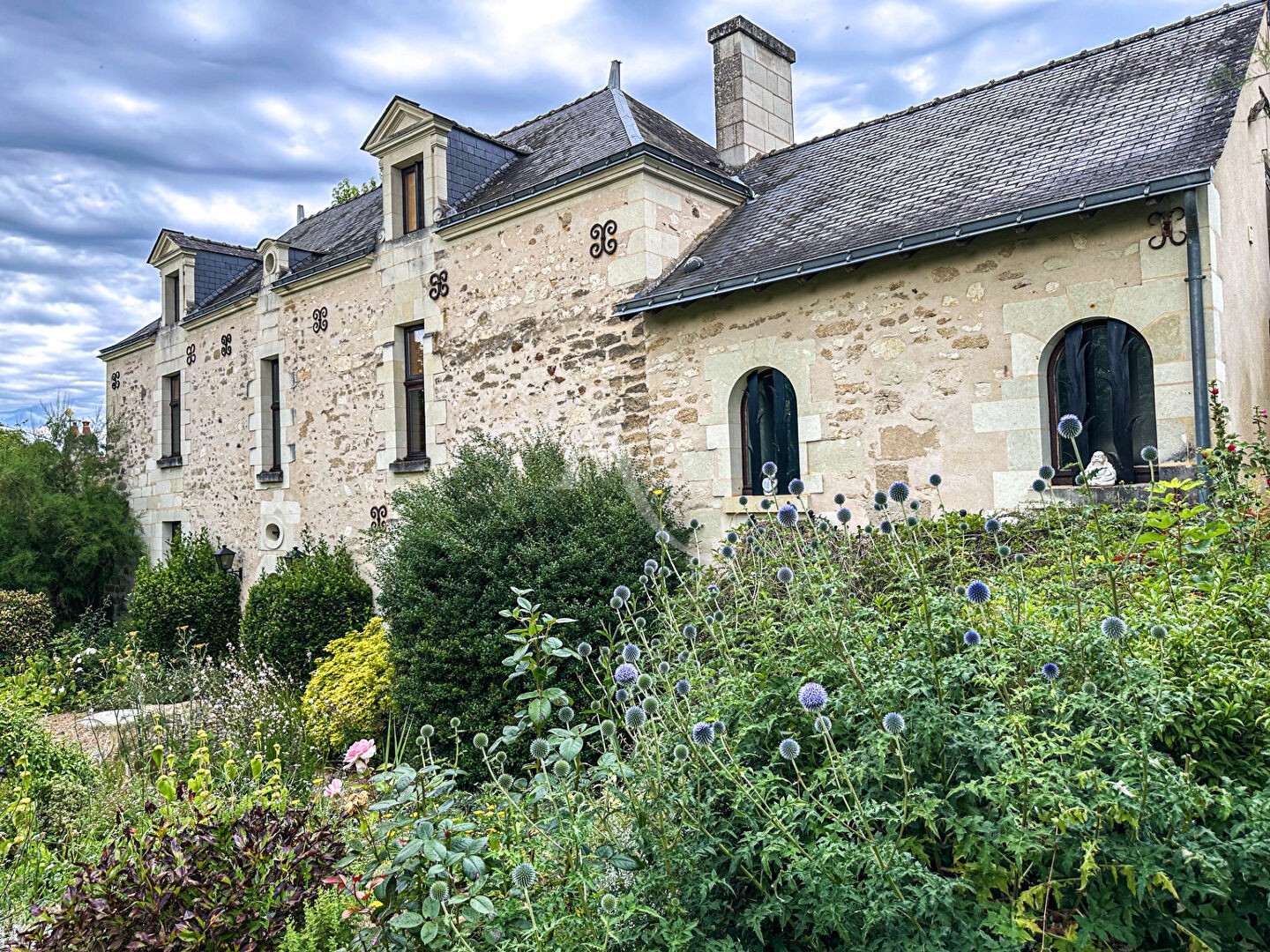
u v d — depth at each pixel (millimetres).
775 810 2164
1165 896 2145
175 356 14953
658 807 2359
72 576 15406
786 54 10953
